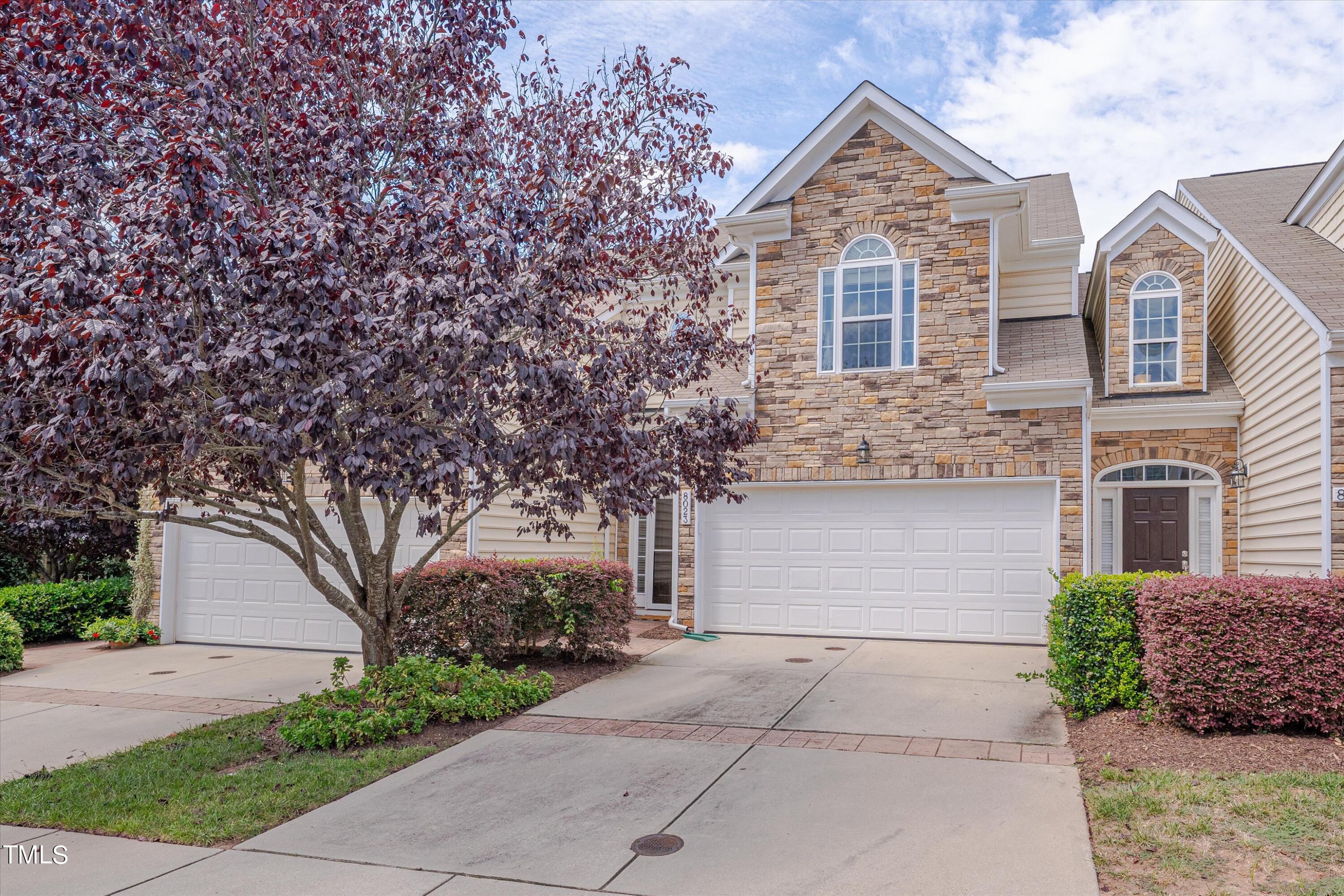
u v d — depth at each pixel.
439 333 5.61
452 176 7.51
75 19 5.96
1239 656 6.70
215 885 4.87
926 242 12.36
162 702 9.73
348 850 5.36
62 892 4.81
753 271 13.20
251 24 7.12
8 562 16.56
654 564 16.47
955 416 12.05
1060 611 8.09
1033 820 5.41
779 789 6.19
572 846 5.32
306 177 6.88
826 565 12.80
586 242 7.23
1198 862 4.68
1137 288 14.27
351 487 6.53
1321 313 10.23
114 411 5.50
